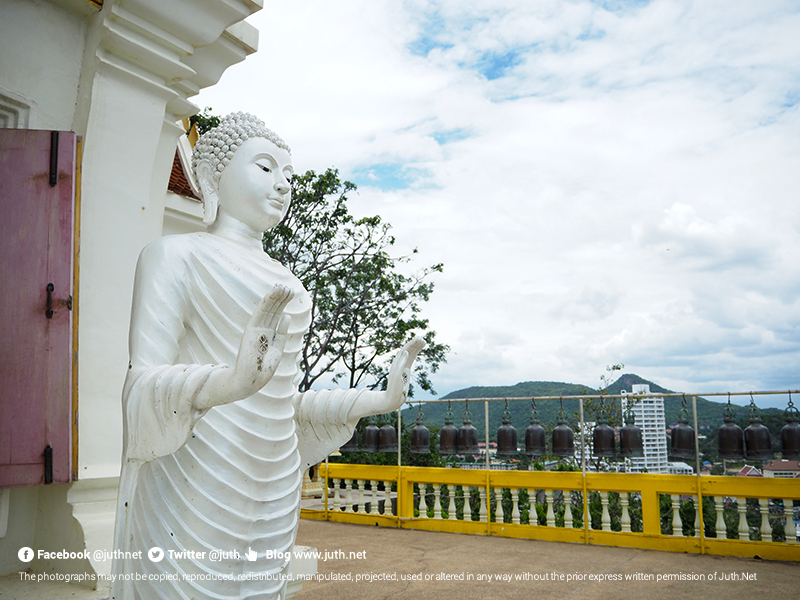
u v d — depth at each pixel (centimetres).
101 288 385
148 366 195
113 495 372
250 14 426
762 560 628
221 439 199
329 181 1677
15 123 358
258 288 219
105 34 379
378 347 1709
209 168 244
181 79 433
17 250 320
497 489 788
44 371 319
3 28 358
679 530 690
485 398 804
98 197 387
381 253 1745
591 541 718
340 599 496
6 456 305
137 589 196
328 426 250
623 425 741
